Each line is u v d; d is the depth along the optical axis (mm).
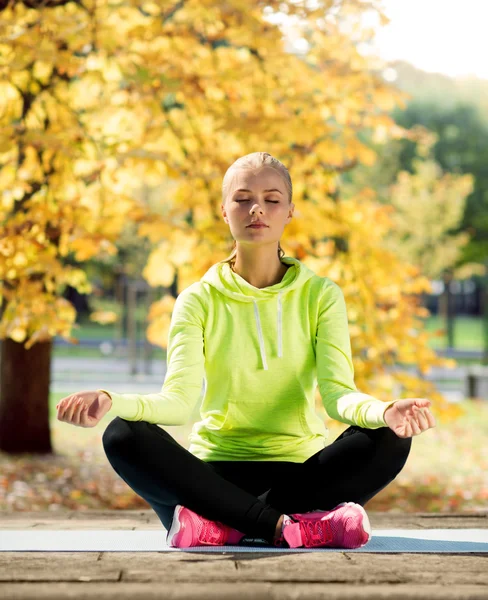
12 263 5941
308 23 6668
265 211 2621
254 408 2650
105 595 1771
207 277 2736
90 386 16844
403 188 19344
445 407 6859
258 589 1803
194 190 6371
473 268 26969
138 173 6391
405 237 19812
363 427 2471
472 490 8852
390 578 1954
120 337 28562
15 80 6277
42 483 8289
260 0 6469
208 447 2682
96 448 10445
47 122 6359
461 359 25891
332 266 6859
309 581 1915
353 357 6863
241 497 2436
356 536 2381
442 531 2898
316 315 2705
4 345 9508
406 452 2494
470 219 27828
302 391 2680
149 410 2404
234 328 2664
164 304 6457
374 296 7020
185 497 2416
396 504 8125
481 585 1879
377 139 7082
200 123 6625
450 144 28797
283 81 6547
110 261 22641
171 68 6188
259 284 2721
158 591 1784
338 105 6734
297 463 2602
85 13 6125
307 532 2420
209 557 2252
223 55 6539
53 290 6438
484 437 12523
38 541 2639
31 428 9516
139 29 6137
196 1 6207
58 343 30359
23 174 6152
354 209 7020
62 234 6160
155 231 6090
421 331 7141
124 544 2562
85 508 7547
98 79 6152
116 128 6371
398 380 6922
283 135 5973
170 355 2652
